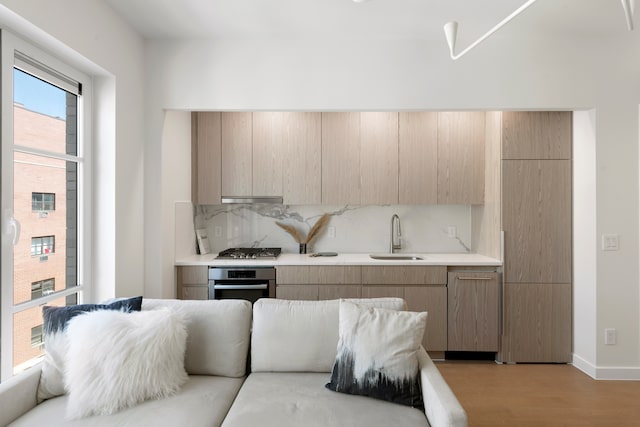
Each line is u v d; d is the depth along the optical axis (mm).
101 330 1799
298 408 1730
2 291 1919
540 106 3074
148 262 3115
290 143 3844
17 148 2020
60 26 2121
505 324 3451
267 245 4176
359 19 2768
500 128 3441
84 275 2586
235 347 2123
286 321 2139
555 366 3400
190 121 3785
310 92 3100
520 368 3359
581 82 3078
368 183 3830
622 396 2840
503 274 3434
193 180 3846
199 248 3996
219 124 3857
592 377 3156
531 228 3434
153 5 2600
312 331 2113
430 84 3078
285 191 3855
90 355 1748
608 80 3082
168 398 1811
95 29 2447
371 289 3486
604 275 3129
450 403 1514
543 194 3432
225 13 2701
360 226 4176
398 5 2572
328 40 3092
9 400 1645
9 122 1956
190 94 3105
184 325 2066
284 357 2098
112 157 2682
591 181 3170
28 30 1982
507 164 3434
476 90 3078
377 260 3535
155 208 3111
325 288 3488
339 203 3840
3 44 1922
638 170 3107
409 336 1884
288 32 2977
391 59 3090
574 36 3055
